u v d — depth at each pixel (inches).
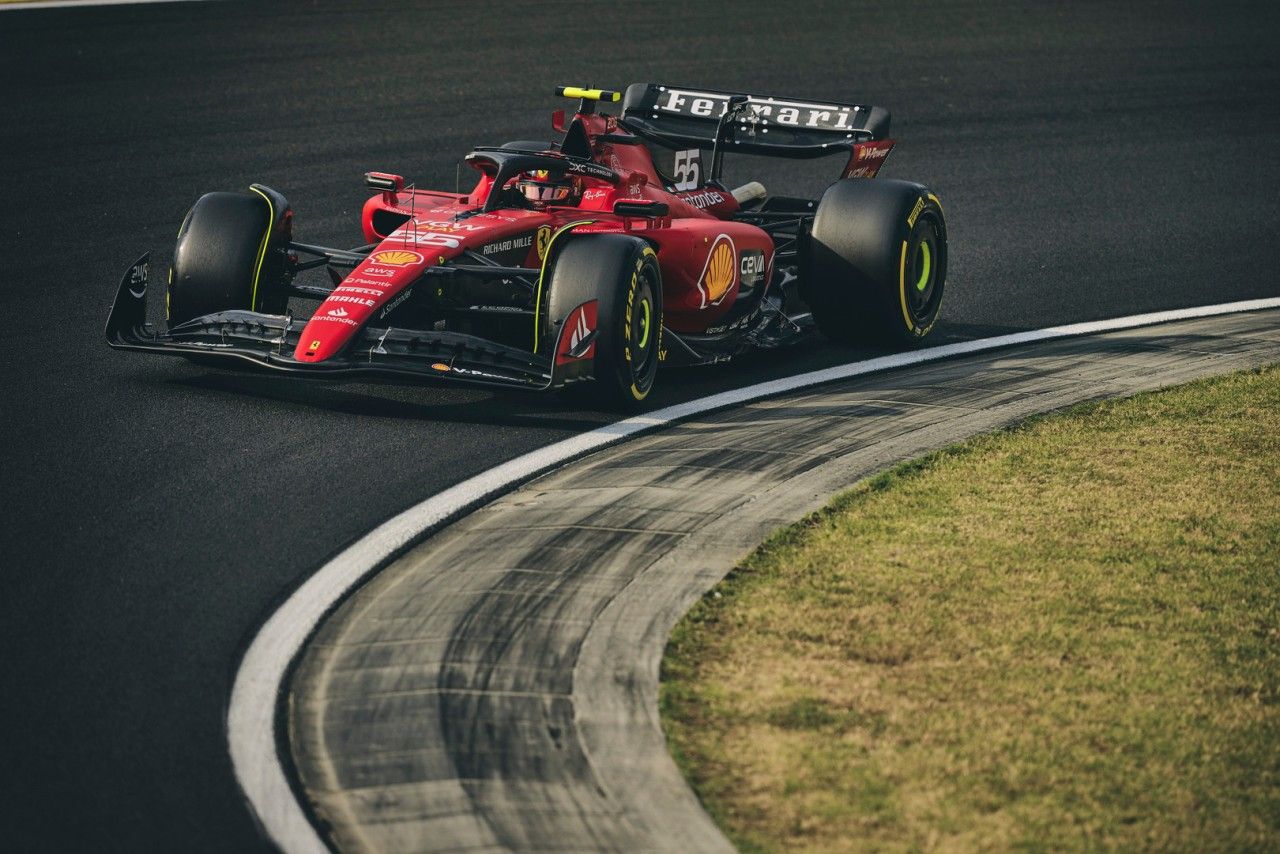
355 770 669.9
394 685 743.1
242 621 813.2
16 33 2763.3
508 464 1059.3
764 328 1435.8
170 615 818.2
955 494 1010.7
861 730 693.3
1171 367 1366.9
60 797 649.6
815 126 1608.0
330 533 929.5
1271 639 801.6
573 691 734.5
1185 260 1868.8
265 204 1268.5
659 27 3117.6
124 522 940.0
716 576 865.5
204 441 1090.7
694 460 1074.1
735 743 684.1
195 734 701.3
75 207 1847.9
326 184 2014.0
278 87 2518.5
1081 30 3344.0
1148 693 735.7
